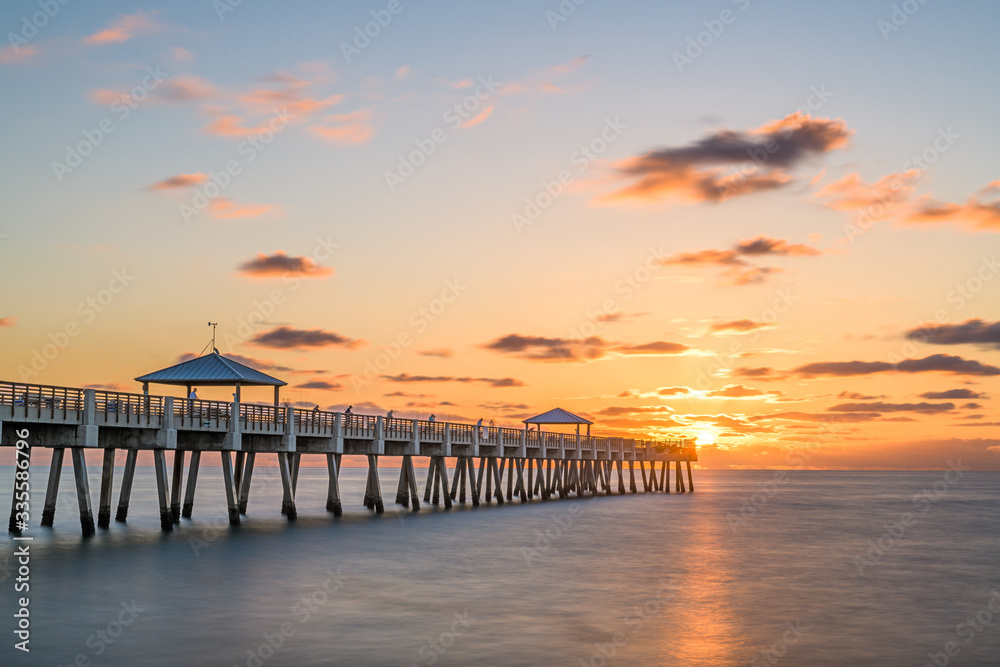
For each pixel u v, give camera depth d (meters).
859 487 191.38
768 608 32.62
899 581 39.34
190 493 57.34
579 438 96.81
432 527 57.28
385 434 65.06
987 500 120.06
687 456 122.69
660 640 27.48
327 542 46.88
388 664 24.22
